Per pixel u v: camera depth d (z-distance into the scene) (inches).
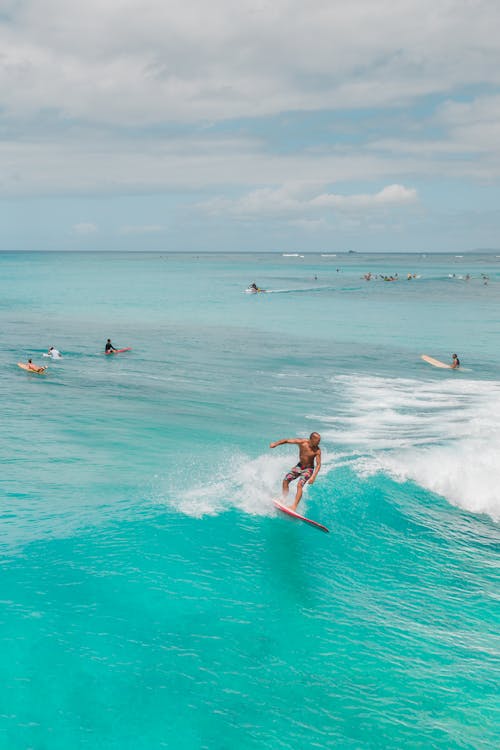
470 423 733.9
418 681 261.4
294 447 614.2
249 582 343.6
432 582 353.4
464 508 470.3
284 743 225.3
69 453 571.5
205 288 3747.5
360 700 248.7
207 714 238.4
